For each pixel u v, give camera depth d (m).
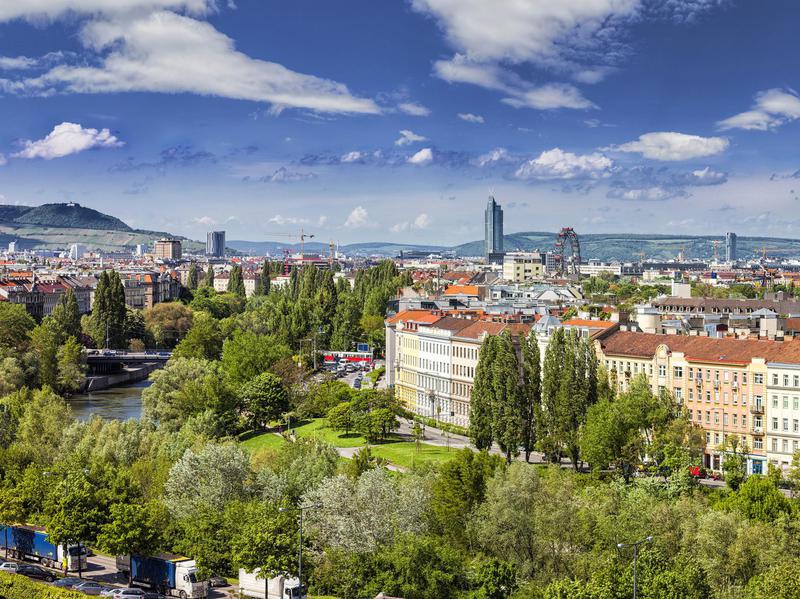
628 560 141.00
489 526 156.50
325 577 146.88
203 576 149.00
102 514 157.38
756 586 126.62
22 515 174.62
